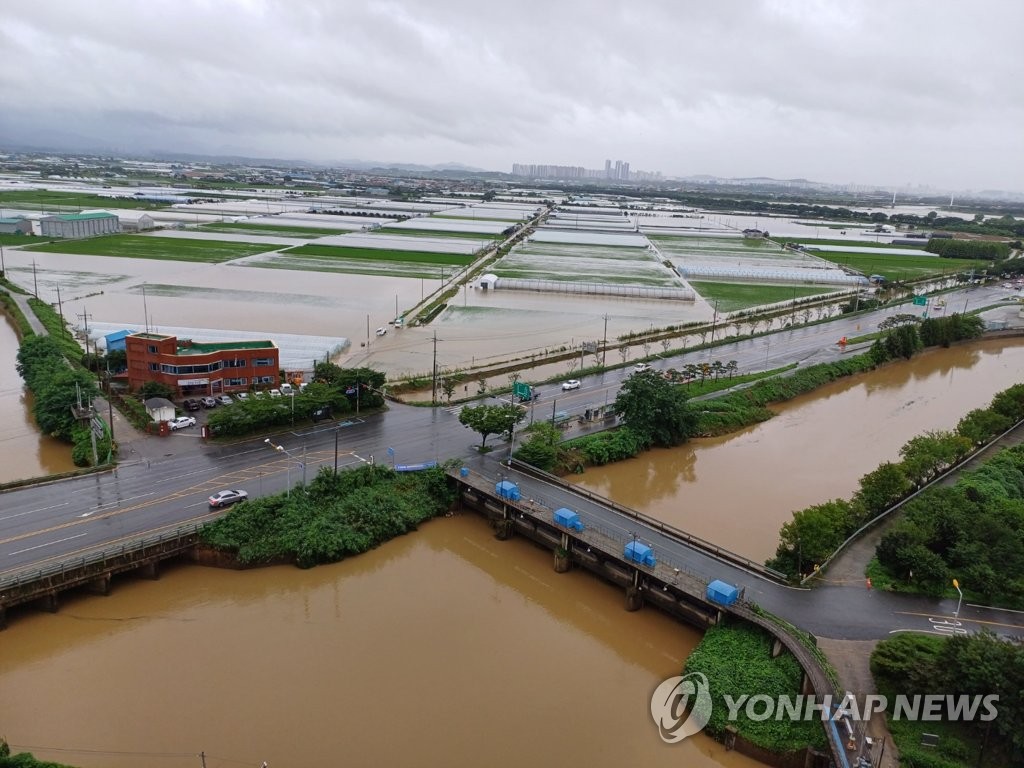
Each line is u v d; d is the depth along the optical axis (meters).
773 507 90.62
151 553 68.88
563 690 58.09
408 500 84.50
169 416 100.12
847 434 119.56
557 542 77.94
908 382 154.12
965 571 69.50
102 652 59.91
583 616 69.44
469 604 69.94
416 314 183.50
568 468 97.38
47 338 126.44
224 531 72.44
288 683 56.91
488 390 124.00
